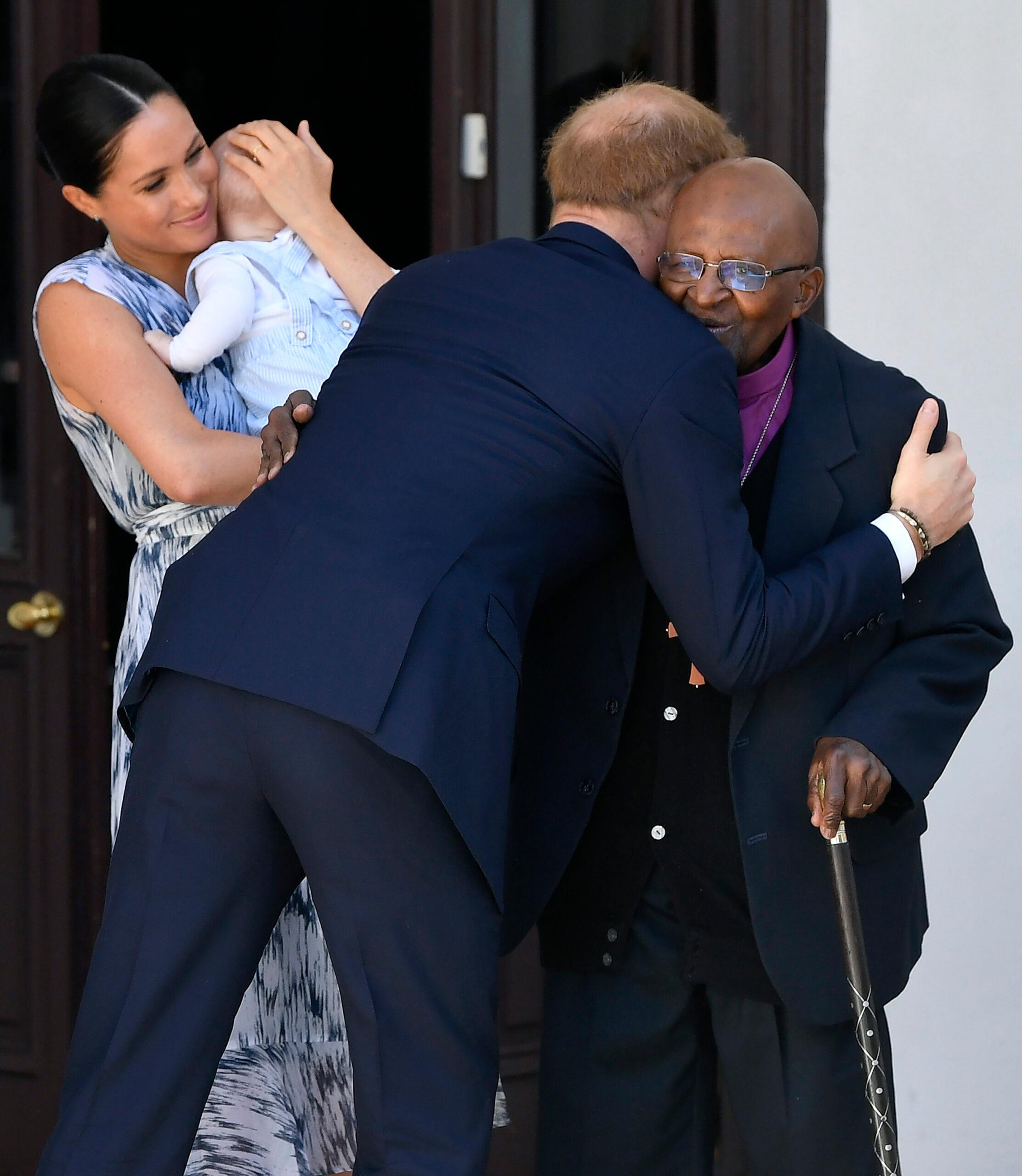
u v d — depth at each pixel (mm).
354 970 6547
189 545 8477
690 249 6840
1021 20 11492
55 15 11297
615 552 7383
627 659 7387
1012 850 11797
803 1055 7336
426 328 6969
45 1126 11711
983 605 7414
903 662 7211
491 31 11422
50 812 11719
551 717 7598
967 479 7184
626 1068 7684
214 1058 6734
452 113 11406
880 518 7023
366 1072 6570
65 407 8477
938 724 7125
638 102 7332
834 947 7164
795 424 7227
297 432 7184
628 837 7496
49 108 8180
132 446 7984
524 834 7625
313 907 8500
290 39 24859
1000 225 11570
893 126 11359
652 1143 7703
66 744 11695
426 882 6523
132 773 6863
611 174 7148
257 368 8469
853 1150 7348
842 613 6719
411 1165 6484
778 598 6574
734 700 7133
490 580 6547
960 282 11539
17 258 11484
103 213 8445
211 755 6562
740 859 7277
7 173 11461
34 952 11711
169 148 8227
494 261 7066
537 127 11633
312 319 8547
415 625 6301
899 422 7289
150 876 6645
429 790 6469
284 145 8805
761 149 11273
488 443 6621
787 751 7152
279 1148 8094
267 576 6574
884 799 7066
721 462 6586
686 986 7547
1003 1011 11836
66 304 8156
